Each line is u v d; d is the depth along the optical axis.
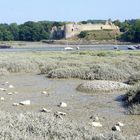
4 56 73.38
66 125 16.88
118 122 21.38
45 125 16.50
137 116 23.45
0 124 15.95
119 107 26.39
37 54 86.12
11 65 51.78
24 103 27.34
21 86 37.38
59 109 25.78
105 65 45.50
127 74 42.22
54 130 15.73
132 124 21.36
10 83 39.72
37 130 15.68
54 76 43.53
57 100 29.31
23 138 14.20
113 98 29.91
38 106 26.84
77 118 22.84
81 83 37.59
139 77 37.91
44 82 40.34
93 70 42.84
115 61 55.03
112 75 41.12
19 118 17.28
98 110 25.42
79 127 16.75
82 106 26.83
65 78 42.75
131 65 49.56
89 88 33.44
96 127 20.27
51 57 70.12
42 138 14.71
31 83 39.62
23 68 51.22
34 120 17.17
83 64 52.31
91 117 23.00
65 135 15.40
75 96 31.14
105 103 27.91
